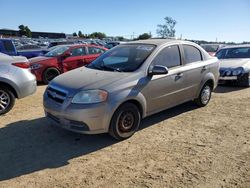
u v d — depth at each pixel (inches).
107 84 172.2
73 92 169.5
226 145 177.8
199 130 203.8
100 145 178.2
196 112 246.2
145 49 207.5
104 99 167.6
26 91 243.3
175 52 220.1
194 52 241.1
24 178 140.3
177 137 190.9
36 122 220.2
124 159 159.5
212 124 216.2
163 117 231.9
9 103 240.1
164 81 202.7
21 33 3139.8
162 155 164.1
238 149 171.8
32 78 249.0
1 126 211.0
